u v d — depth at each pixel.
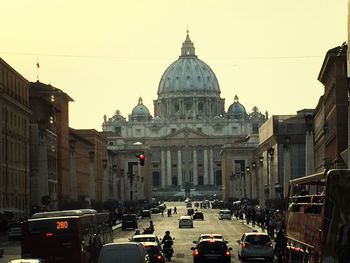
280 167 197.62
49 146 163.75
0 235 113.31
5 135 129.12
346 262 38.03
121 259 45.66
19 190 139.75
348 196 38.16
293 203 50.38
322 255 38.34
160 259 59.66
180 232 129.50
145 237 63.44
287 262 52.31
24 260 42.62
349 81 80.31
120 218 176.88
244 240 69.75
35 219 54.50
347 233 38.06
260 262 69.69
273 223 103.12
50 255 53.84
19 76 142.88
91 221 59.41
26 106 147.00
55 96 187.12
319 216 40.16
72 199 145.62
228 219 185.38
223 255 64.19
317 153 170.50
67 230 53.97
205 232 129.12
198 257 64.38
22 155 143.38
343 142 121.19
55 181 173.88
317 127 170.75
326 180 38.41
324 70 136.12
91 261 58.03
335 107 122.62
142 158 124.19
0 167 124.94
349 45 81.62
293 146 192.25
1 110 126.50
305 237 45.00
